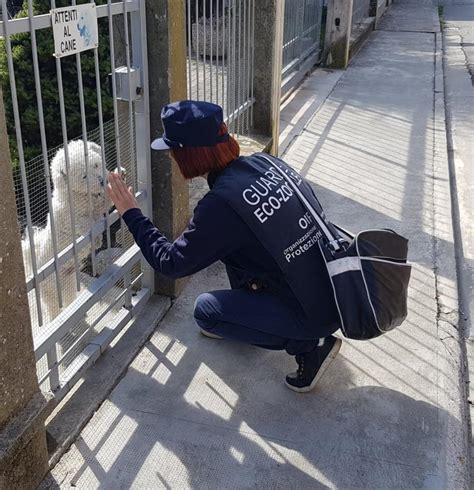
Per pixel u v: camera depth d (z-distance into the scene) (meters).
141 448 2.49
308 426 2.62
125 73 2.84
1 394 2.01
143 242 2.49
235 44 4.60
